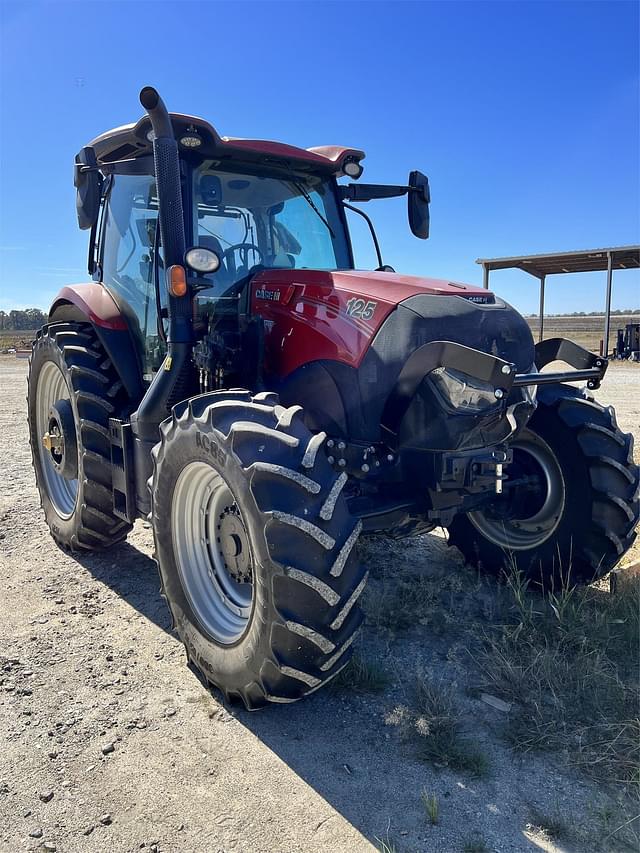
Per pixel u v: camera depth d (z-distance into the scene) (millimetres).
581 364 3234
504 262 17125
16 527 4895
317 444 2342
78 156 3932
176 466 2770
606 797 2105
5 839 1957
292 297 3121
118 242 4160
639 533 4469
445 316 2723
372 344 2797
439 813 2047
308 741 2408
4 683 2793
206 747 2375
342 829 1987
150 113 2951
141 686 2781
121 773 2238
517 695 2648
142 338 3895
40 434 4656
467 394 2703
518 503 3570
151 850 1914
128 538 4676
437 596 3533
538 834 1967
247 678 2434
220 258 3129
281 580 2227
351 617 2344
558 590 3535
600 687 2631
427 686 2648
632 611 3100
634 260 16688
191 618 2816
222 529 2779
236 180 3578
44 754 2338
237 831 1982
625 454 3361
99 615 3451
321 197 3924
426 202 3967
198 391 3293
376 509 2863
